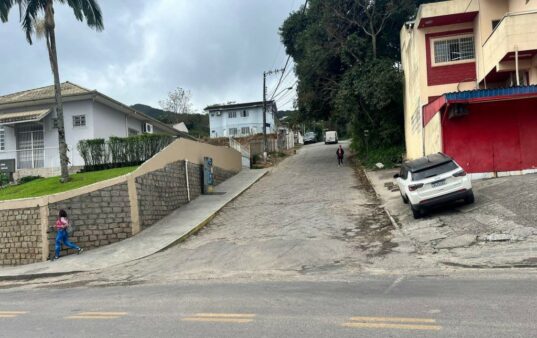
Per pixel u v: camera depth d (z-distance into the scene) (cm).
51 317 783
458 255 1055
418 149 2398
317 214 1792
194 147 2575
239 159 3622
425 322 581
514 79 2020
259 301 773
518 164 1692
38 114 2723
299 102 3566
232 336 584
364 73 3030
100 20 2159
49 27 2028
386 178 2450
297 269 1113
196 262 1316
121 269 1362
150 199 1970
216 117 7688
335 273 1023
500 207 1331
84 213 1698
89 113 2780
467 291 732
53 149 2744
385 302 701
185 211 2152
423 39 2373
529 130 1689
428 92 2352
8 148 2856
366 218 1641
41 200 1605
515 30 1742
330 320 621
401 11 3066
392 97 2903
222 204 2248
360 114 3188
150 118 3422
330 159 3872
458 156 1736
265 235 1543
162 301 841
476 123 1727
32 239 1609
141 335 620
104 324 696
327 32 3256
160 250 1548
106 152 2369
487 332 529
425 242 1205
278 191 2519
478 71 2233
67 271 1405
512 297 673
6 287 1294
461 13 2219
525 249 1012
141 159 2336
